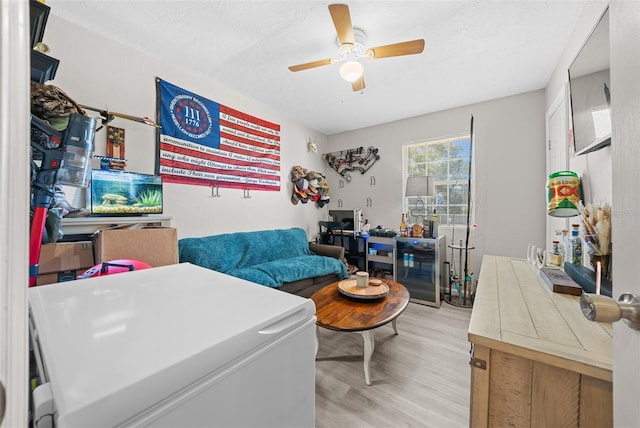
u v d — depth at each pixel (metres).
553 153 2.53
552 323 0.89
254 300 0.69
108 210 1.60
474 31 1.89
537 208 2.84
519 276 1.54
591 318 0.48
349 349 2.04
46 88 1.04
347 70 1.90
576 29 1.81
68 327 0.52
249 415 0.53
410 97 3.05
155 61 2.29
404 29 1.87
